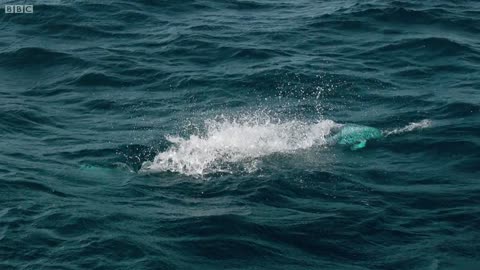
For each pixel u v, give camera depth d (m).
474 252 27.88
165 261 26.75
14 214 29.69
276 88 46.62
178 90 46.81
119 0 64.69
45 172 34.56
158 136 39.59
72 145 38.53
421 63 50.28
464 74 48.12
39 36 57.84
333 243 28.55
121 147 38.19
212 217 30.20
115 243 27.77
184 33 57.16
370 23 58.16
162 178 34.59
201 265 26.78
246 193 32.78
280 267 26.81
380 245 28.47
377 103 44.06
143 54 53.31
